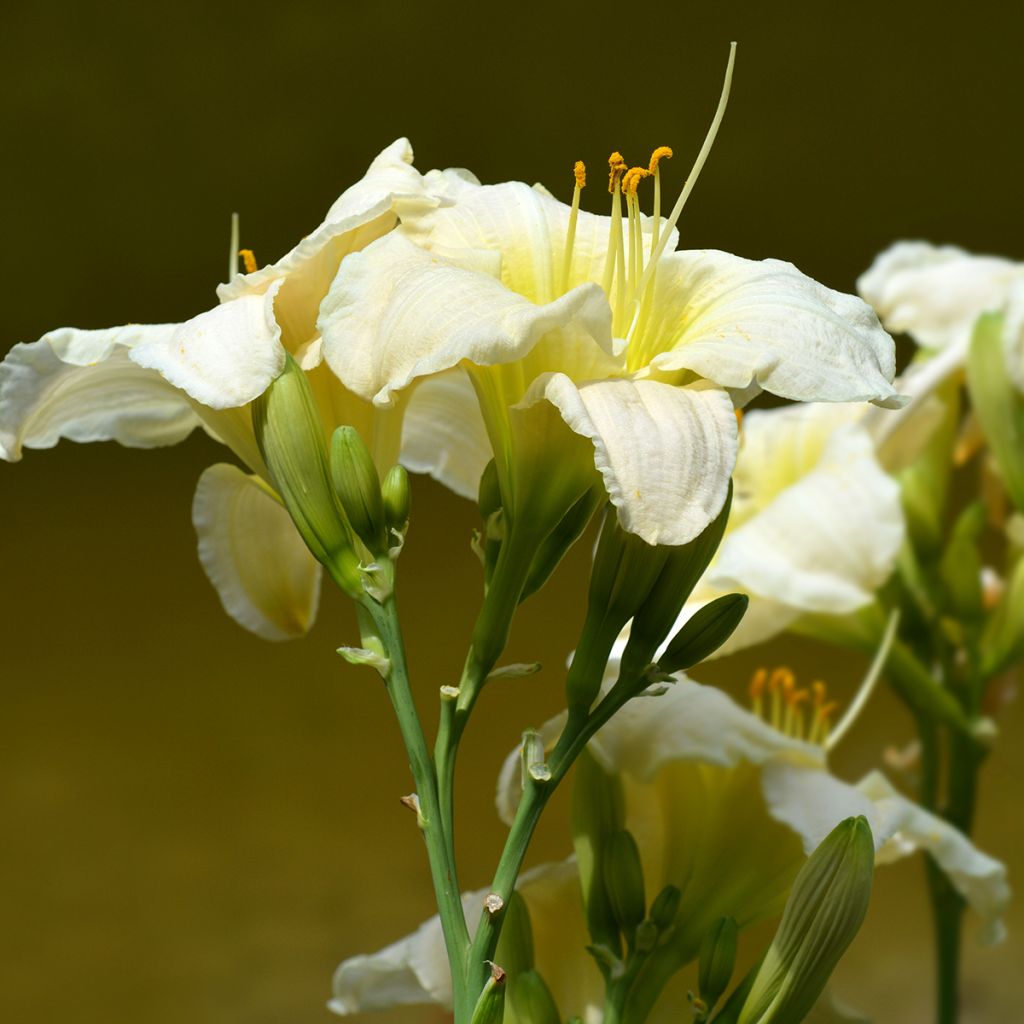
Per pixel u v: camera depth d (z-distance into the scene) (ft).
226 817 20.35
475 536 5.02
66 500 30.63
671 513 4.78
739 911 5.17
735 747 5.16
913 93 32.04
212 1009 16.74
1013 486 6.03
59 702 23.31
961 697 6.08
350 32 32.99
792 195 32.24
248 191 33.40
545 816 19.48
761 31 32.32
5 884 19.06
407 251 4.91
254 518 5.20
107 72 32.99
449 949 4.91
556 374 4.84
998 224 32.04
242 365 4.91
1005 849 18.97
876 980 16.81
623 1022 5.10
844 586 5.76
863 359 4.88
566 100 32.83
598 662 4.95
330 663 24.39
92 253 33.24
